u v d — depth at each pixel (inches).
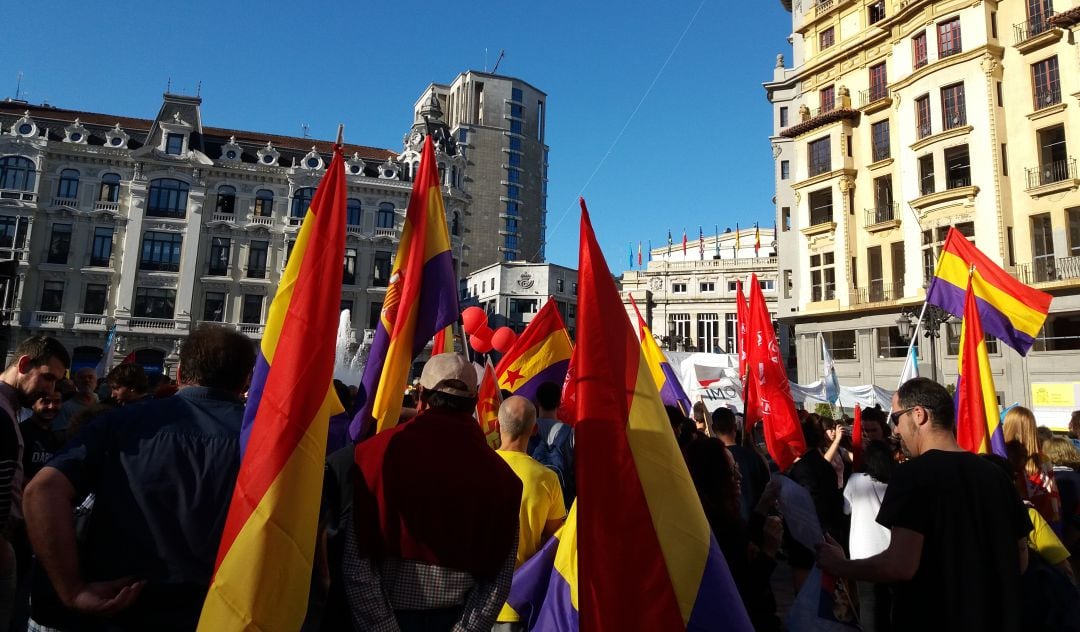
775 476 204.1
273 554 97.5
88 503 122.7
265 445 103.0
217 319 1594.5
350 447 117.4
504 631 146.3
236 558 95.7
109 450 96.9
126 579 91.1
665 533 110.0
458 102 3521.2
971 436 245.0
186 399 106.4
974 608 107.3
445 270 196.9
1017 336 341.1
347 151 1857.8
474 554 103.5
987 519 112.7
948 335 1025.5
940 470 116.1
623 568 107.7
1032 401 919.7
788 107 1390.3
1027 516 120.7
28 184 1521.9
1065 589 132.5
